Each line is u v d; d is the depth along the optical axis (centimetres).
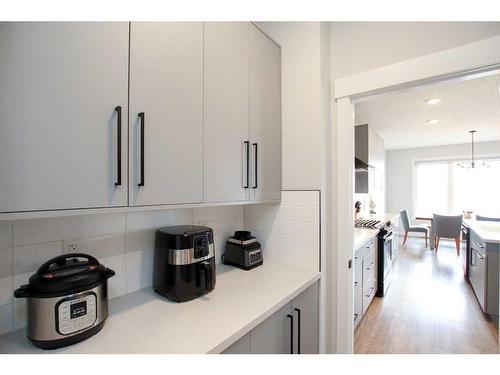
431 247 548
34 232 96
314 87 154
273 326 119
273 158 160
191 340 86
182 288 114
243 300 116
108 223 117
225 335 89
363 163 323
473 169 604
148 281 132
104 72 82
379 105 323
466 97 297
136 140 90
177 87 104
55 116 72
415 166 670
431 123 406
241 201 135
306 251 157
